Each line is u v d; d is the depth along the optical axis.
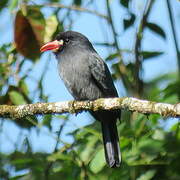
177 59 9.81
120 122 10.25
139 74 10.98
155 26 11.44
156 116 9.30
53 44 11.74
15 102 10.43
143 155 8.91
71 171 9.47
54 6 11.34
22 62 11.05
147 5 11.50
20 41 10.91
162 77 10.68
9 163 9.71
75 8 11.46
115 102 9.05
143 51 11.14
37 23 10.89
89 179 9.23
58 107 9.69
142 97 10.80
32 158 9.80
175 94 8.92
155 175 9.01
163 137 8.84
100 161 8.95
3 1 11.62
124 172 9.20
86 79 11.45
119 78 11.40
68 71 11.55
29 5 10.94
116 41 11.33
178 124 8.94
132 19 11.33
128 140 9.30
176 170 8.86
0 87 10.83
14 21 10.85
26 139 10.17
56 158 9.40
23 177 9.62
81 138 9.49
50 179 9.61
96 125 10.55
